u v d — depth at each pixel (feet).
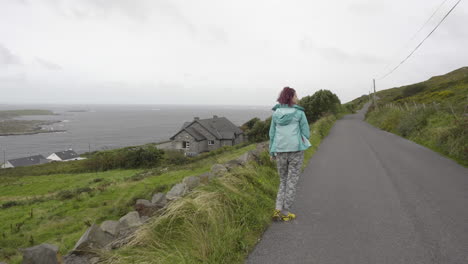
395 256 10.55
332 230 13.03
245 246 11.26
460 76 250.98
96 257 9.91
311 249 11.19
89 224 27.63
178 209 12.50
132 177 79.46
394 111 86.53
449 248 11.11
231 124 230.48
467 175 24.21
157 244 10.62
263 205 15.51
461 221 13.91
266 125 181.27
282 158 14.28
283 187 14.53
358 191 19.58
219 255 10.27
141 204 15.34
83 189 55.88
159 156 135.95
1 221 39.22
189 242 10.91
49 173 152.05
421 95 197.06
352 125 105.09
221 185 15.53
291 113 13.89
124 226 12.61
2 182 117.60
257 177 19.06
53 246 9.34
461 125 36.83
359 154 36.55
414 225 13.48
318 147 44.27
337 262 10.18
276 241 11.94
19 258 23.06
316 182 22.31
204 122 208.74
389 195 18.51
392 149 40.75
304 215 15.05
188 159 142.20
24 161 267.39
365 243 11.66
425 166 28.22
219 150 161.27
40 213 40.83
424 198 17.78
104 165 134.72
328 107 158.30
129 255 10.11
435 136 42.75
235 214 13.38
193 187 17.01
